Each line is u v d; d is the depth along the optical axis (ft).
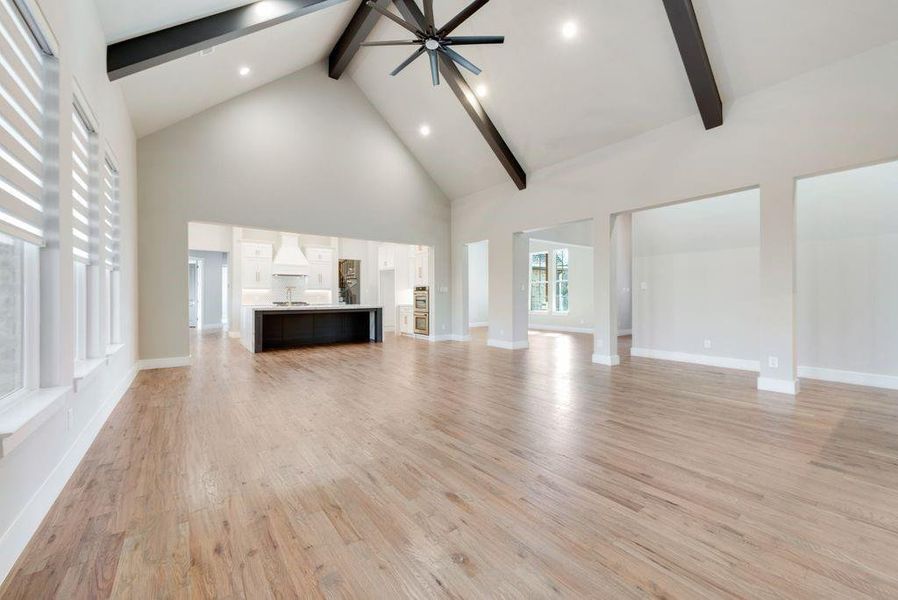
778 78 12.26
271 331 24.11
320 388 13.61
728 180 13.51
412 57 13.21
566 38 14.49
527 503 6.17
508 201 22.82
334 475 7.13
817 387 13.32
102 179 9.89
